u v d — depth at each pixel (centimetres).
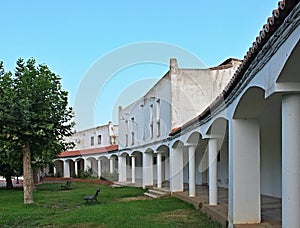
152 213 1295
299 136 518
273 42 511
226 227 934
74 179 3609
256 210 874
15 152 1828
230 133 915
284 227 527
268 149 1370
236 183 876
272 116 1170
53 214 1362
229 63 2003
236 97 829
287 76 500
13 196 2061
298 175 516
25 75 1605
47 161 2261
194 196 1539
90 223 1127
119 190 2403
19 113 1549
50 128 1627
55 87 1686
